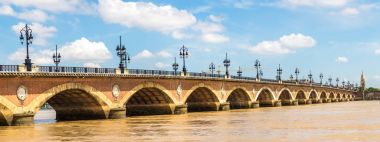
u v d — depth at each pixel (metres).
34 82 62.41
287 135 43.38
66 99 76.12
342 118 67.94
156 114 93.38
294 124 57.22
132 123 65.44
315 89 196.50
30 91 61.88
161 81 88.88
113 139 43.94
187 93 97.56
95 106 75.31
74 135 48.56
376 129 47.81
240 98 129.50
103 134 49.12
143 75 82.62
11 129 56.09
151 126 59.03
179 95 94.62
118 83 77.56
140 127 57.59
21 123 60.38
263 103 148.00
